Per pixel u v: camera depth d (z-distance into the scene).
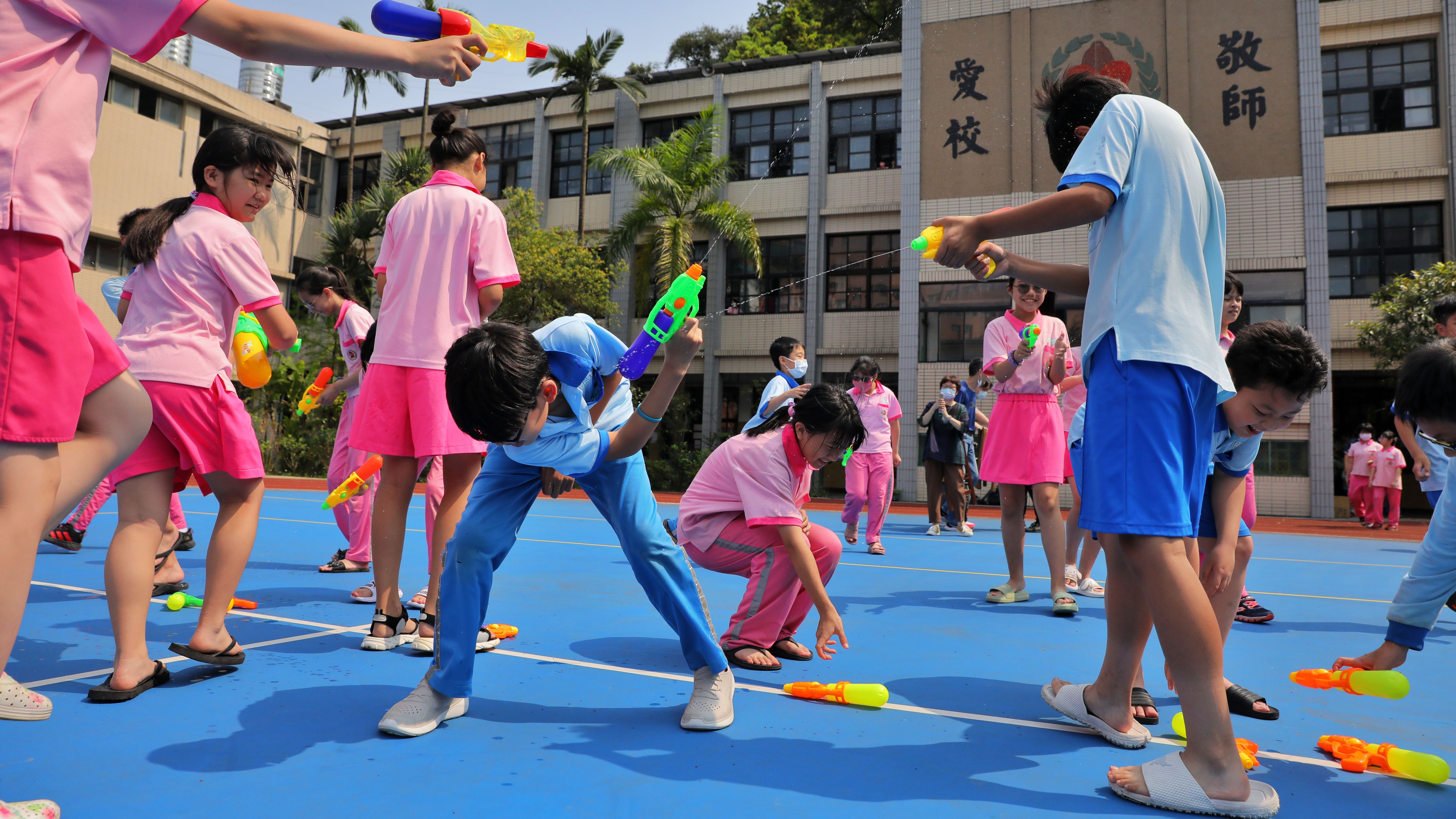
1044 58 13.64
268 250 19.20
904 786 1.57
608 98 18.52
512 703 2.07
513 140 19.48
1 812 1.22
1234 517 2.03
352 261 18.28
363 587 3.37
